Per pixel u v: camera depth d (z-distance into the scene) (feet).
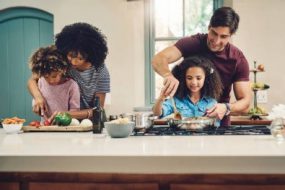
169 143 4.69
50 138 5.57
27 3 12.73
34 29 13.00
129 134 5.50
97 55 10.87
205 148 4.20
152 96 12.42
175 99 10.17
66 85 10.62
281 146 4.31
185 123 6.03
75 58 10.66
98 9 12.30
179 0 12.51
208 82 10.10
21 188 4.24
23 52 13.07
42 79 10.69
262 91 11.53
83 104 10.75
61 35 10.77
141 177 4.05
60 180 4.18
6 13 13.03
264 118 10.18
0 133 6.49
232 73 10.13
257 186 3.89
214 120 6.17
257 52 11.60
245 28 11.61
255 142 4.67
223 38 9.98
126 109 12.28
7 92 13.12
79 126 6.68
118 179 4.08
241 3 11.64
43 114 10.52
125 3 12.25
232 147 4.25
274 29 11.52
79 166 4.03
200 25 12.46
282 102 11.55
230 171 3.83
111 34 12.26
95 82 10.82
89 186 4.14
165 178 4.01
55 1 12.53
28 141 5.19
